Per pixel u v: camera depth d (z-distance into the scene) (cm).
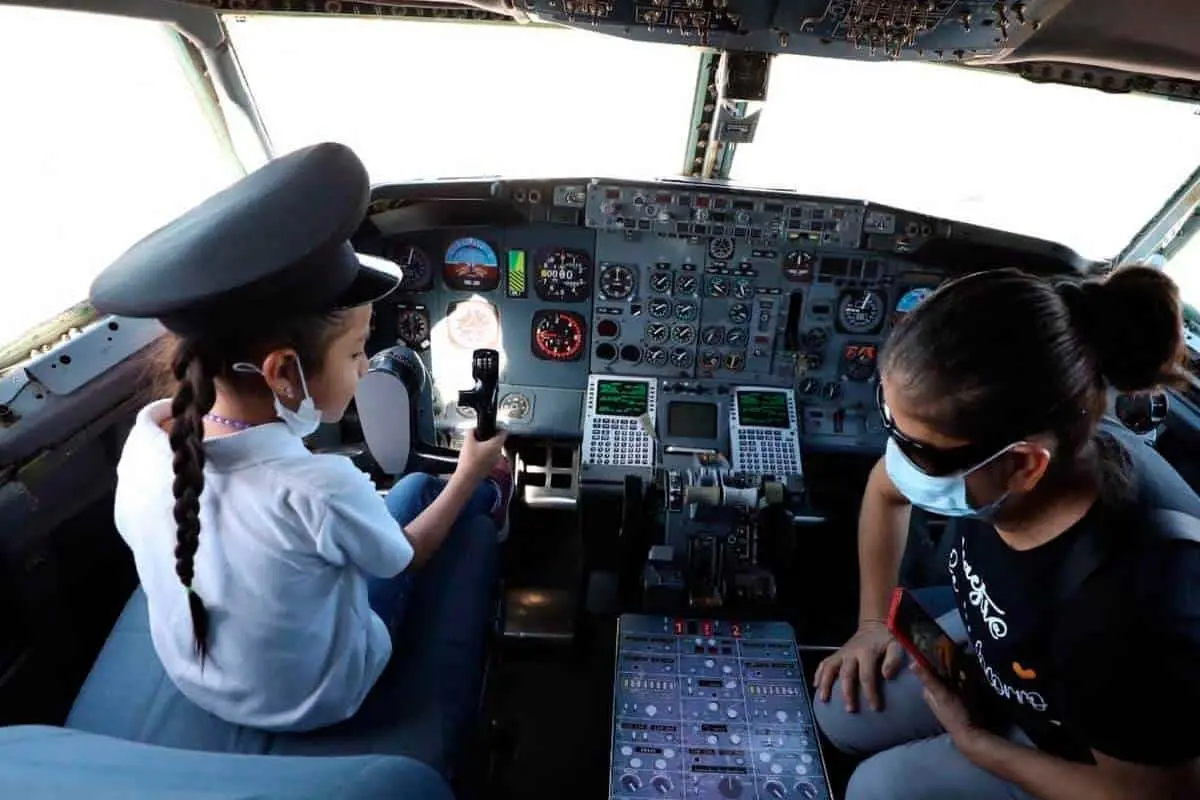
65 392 209
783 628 238
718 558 267
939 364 103
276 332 114
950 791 159
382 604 169
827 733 196
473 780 192
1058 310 102
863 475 347
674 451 315
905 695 180
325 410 135
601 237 312
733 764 198
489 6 210
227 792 91
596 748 249
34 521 197
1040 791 131
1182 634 104
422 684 159
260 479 121
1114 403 252
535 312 327
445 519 173
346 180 116
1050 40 199
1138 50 199
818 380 330
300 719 141
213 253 106
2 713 189
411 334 333
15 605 193
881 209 295
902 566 270
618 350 330
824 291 316
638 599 283
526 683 271
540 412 340
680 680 221
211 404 110
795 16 198
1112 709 112
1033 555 123
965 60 217
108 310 107
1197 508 113
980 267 305
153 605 133
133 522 126
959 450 109
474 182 294
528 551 322
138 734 145
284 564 124
